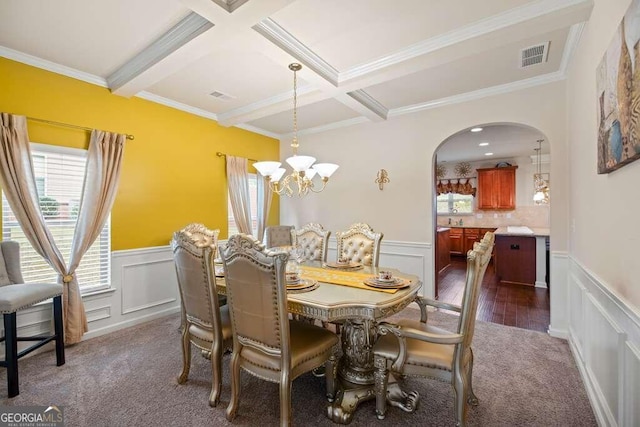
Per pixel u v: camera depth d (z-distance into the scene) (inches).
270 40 89.8
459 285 209.3
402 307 79.3
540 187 285.6
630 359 54.2
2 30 91.1
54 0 78.6
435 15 85.0
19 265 99.0
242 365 73.5
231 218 178.7
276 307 64.8
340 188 185.6
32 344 105.3
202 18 84.8
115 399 81.1
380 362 73.3
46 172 110.4
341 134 184.9
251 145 191.5
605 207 68.6
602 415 69.1
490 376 91.9
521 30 85.4
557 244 120.4
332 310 71.1
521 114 129.2
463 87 134.2
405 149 161.6
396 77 113.6
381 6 81.7
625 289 56.6
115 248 127.6
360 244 127.2
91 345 113.1
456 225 345.7
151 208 139.9
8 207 102.6
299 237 142.3
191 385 88.0
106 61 110.9
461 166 341.1
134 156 133.6
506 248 214.1
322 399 82.0
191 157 156.5
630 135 49.0
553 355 104.8
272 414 75.7
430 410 77.1
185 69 116.5
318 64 108.0
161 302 143.3
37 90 107.6
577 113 98.3
